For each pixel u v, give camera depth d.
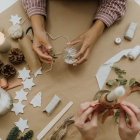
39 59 0.74
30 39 0.74
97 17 0.72
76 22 0.78
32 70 0.73
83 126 0.53
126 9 0.79
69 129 0.69
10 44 0.76
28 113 0.70
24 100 0.71
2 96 0.67
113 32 0.77
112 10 0.71
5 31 0.77
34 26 0.70
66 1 0.80
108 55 0.75
